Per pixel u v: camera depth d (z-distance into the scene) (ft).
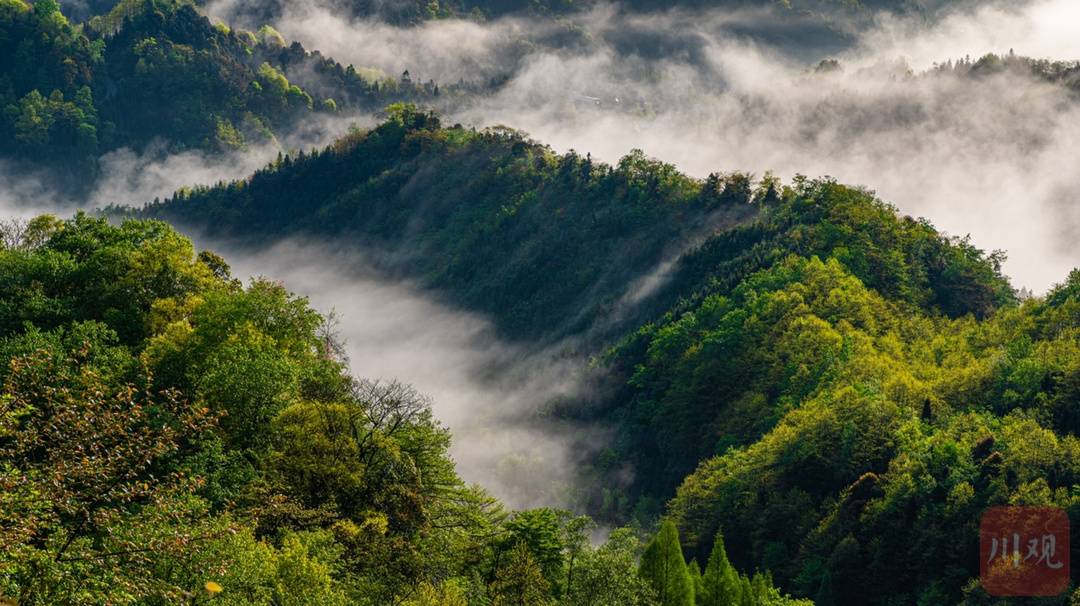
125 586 107.65
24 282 318.24
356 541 207.51
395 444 234.79
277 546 197.47
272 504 170.40
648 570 277.64
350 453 228.22
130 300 318.24
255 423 231.71
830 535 538.47
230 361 239.50
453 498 250.16
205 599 131.95
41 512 107.96
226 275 387.14
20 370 116.67
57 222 405.59
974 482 538.88
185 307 308.19
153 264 327.47
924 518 516.32
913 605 487.20
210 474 200.23
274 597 162.81
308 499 216.95
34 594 104.42
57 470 107.55
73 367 220.02
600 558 246.47
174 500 118.01
